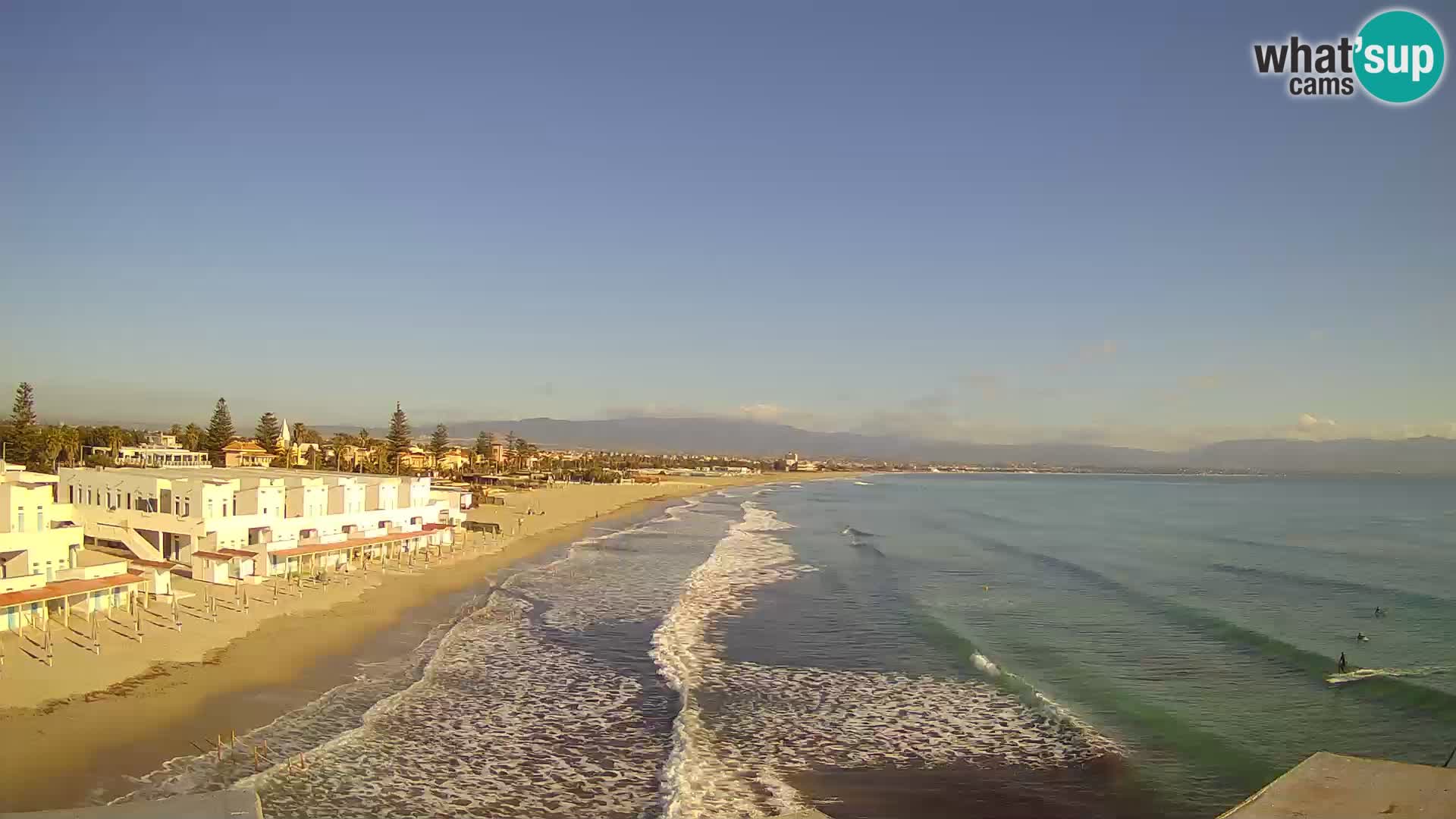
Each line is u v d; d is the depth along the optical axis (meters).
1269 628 43.97
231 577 47.81
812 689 34.19
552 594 54.00
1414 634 42.62
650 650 39.81
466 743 27.66
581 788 24.56
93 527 50.31
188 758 24.78
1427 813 10.01
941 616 47.81
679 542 86.25
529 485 165.00
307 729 27.83
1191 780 25.06
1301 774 11.21
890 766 26.31
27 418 92.75
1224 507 152.12
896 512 137.62
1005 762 26.56
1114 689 33.66
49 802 21.31
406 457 166.38
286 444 144.62
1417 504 158.62
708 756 26.80
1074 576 63.12
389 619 44.25
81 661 31.55
